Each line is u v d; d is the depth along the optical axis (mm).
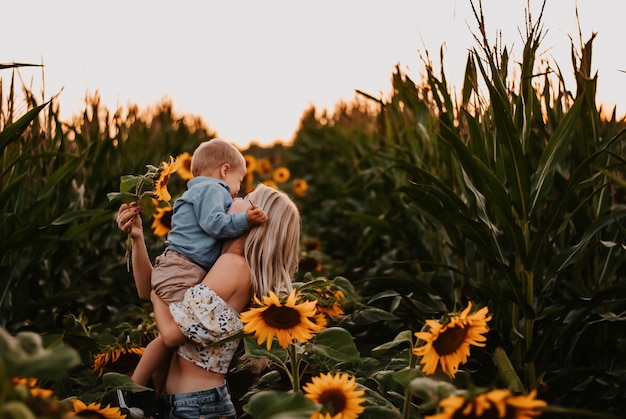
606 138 3365
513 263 2803
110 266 4395
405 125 4590
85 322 2982
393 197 5098
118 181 4812
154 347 2535
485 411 1472
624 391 2762
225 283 2496
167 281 2547
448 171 3967
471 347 2926
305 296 2568
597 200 3213
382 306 4086
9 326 3188
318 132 11484
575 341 2814
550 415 2775
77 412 1978
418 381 1631
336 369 2682
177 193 6570
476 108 3166
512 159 2689
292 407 1785
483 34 2727
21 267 3260
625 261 3326
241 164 2840
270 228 2613
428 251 4148
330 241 7016
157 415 2551
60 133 3922
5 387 1230
